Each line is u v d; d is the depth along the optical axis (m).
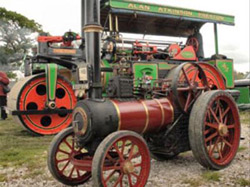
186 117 4.35
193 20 9.03
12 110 7.15
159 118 3.94
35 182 3.94
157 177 3.93
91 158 3.49
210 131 4.43
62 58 8.06
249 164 4.40
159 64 8.19
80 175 4.09
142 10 8.05
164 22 9.19
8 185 3.85
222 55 9.71
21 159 5.12
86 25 3.54
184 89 4.16
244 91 12.45
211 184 3.59
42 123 7.79
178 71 4.10
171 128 4.11
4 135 7.51
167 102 4.15
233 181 3.67
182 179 3.82
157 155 4.77
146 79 4.32
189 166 4.43
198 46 9.83
